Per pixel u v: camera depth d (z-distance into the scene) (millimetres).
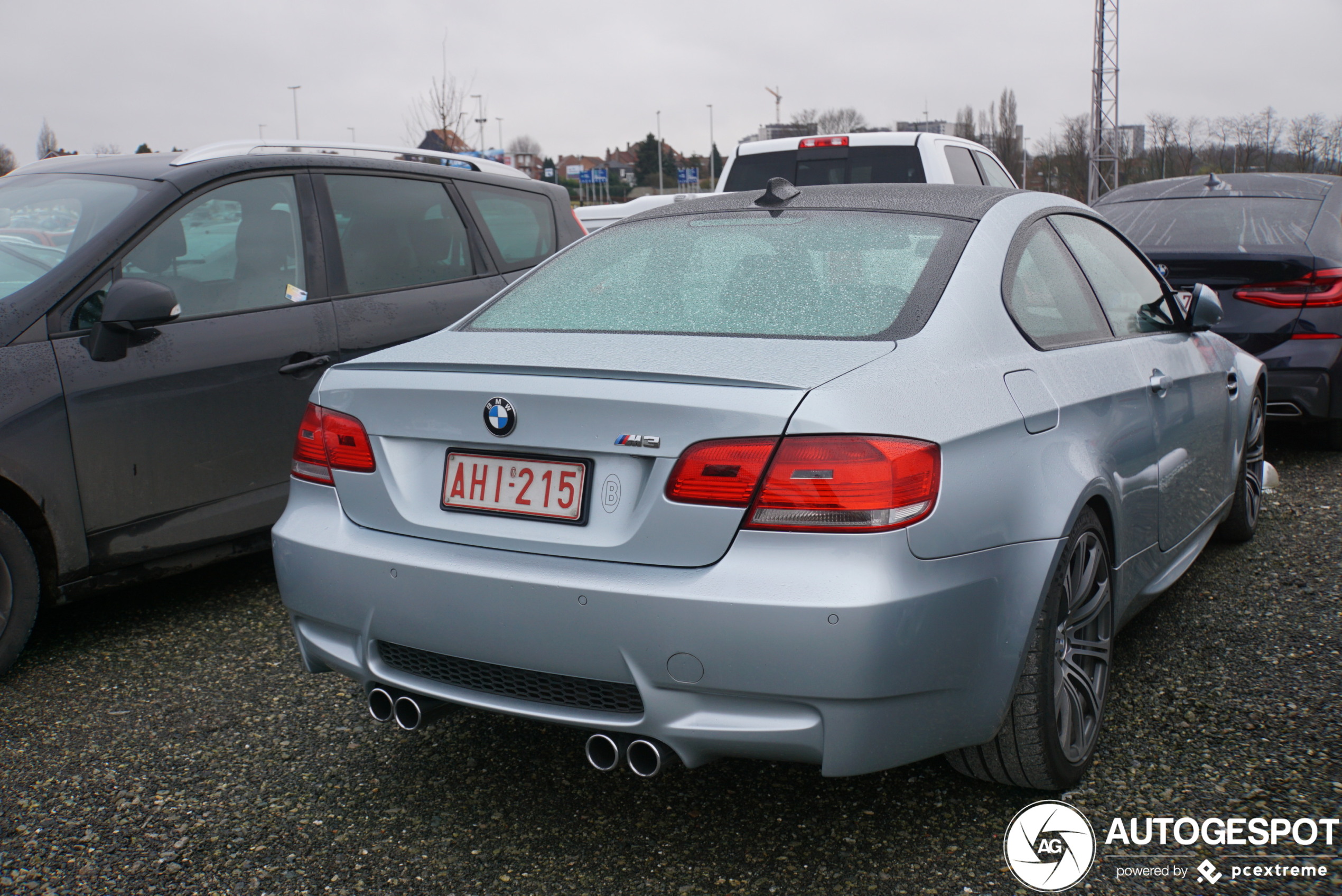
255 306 4066
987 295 2576
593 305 2744
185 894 2277
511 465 2285
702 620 2039
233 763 2877
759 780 2736
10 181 4406
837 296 2520
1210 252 6035
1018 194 3078
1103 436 2717
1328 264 5844
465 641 2279
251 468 3996
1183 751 2801
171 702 3277
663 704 2111
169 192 3971
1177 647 3504
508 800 2664
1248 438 4477
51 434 3459
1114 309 3264
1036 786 2551
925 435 2100
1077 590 2576
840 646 1984
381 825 2553
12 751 2955
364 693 3324
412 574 2328
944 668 2129
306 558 2508
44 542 3529
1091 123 50562
